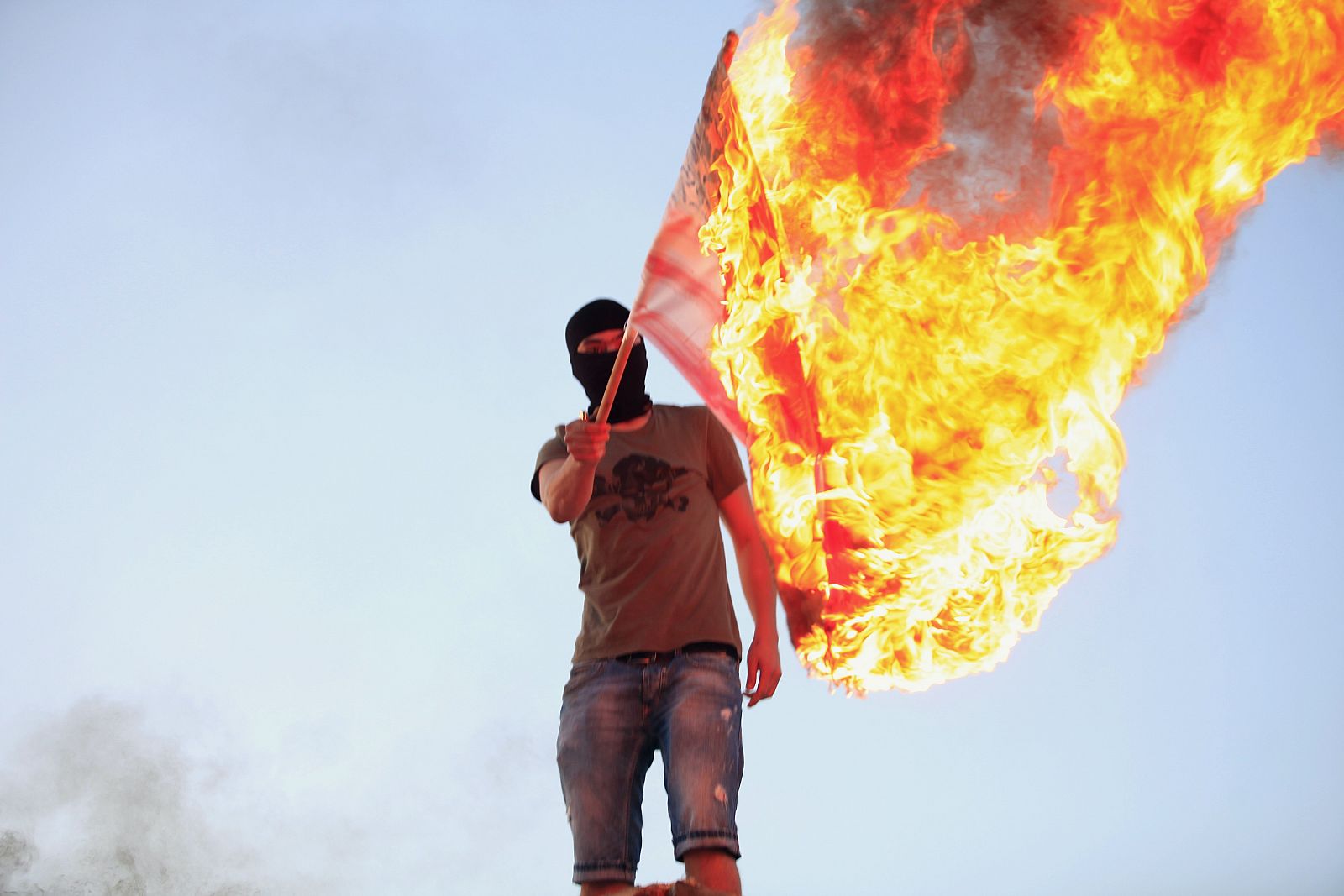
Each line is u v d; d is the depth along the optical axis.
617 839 3.44
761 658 3.71
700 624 3.50
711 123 3.71
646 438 3.69
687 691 3.43
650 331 3.60
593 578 3.61
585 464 3.46
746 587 3.81
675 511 3.59
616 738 3.47
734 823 3.34
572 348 3.81
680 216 3.67
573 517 3.57
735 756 3.41
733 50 3.70
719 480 3.76
